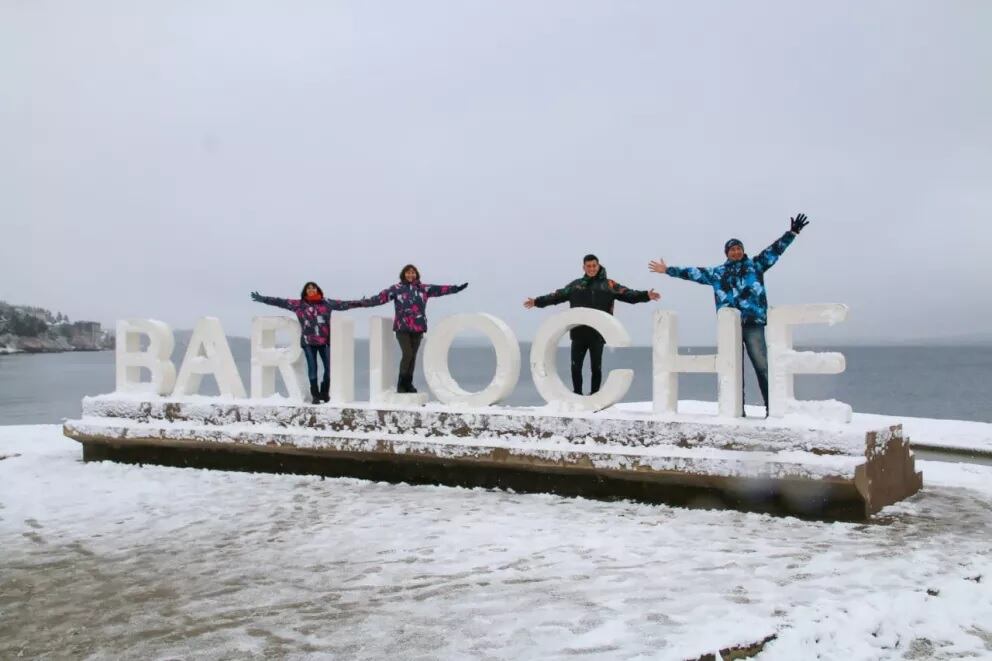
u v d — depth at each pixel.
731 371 7.46
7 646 4.24
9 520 7.16
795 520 6.82
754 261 7.98
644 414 7.85
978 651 4.20
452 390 8.79
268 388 9.73
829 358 7.12
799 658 3.98
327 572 5.42
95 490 8.45
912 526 6.58
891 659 4.12
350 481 8.76
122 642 4.25
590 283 8.77
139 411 9.96
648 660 3.81
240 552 5.98
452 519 6.93
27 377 71.81
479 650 4.01
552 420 7.93
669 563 5.52
